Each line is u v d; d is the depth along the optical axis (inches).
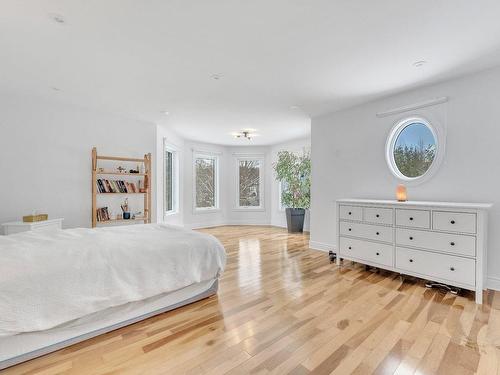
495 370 58.4
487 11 69.0
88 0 64.2
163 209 204.5
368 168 144.3
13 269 62.0
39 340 64.0
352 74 108.0
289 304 92.2
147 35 80.0
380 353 64.7
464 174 110.0
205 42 84.0
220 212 283.0
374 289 105.0
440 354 64.1
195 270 90.2
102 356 64.6
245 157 286.4
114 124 167.6
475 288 92.1
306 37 81.3
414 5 66.8
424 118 121.6
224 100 139.7
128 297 74.2
